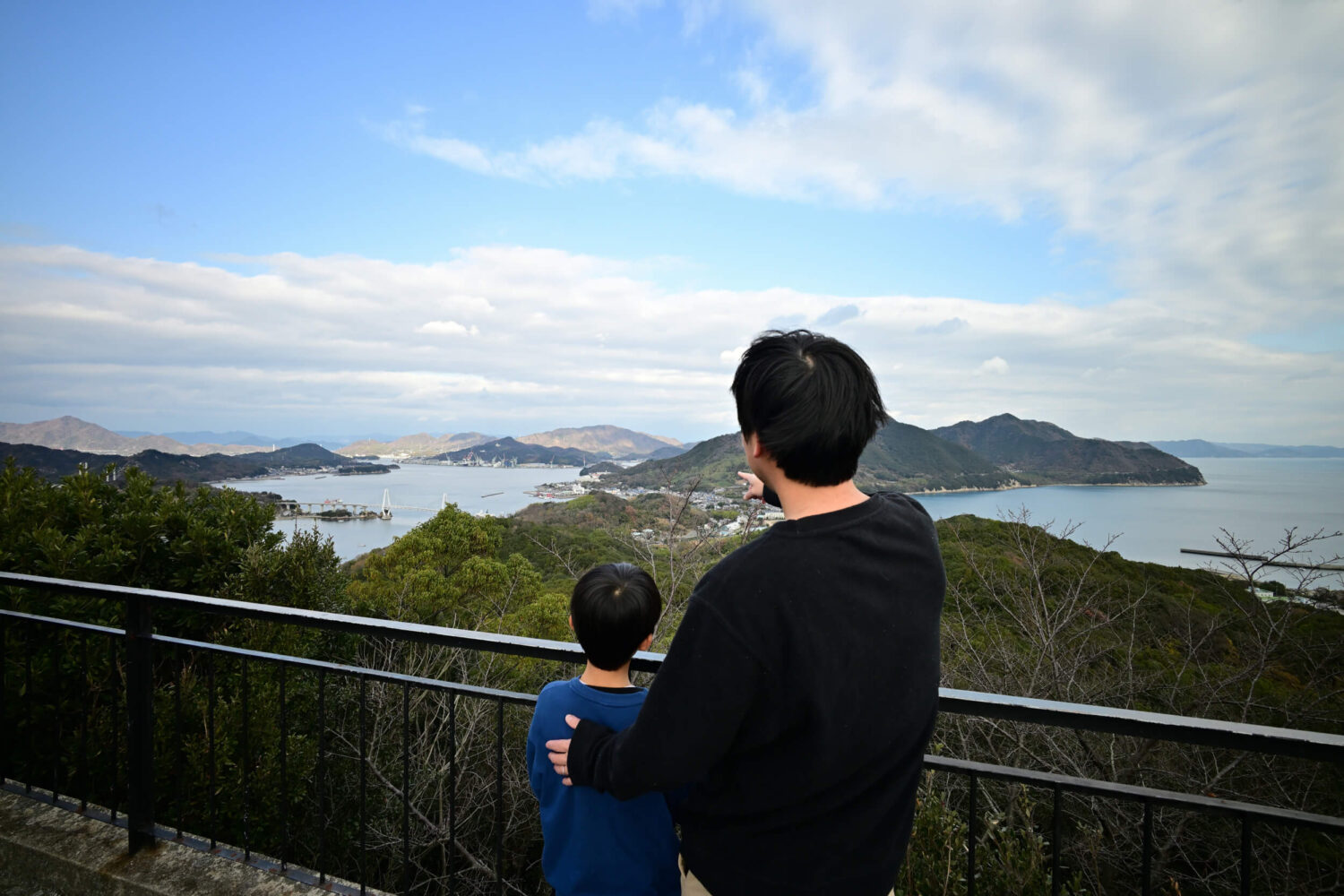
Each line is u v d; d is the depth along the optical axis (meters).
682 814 1.02
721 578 0.86
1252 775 4.05
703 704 0.82
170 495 5.43
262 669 4.86
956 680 5.22
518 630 7.73
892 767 0.87
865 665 0.83
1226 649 4.95
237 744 4.23
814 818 0.85
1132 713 1.11
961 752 4.32
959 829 2.53
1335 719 4.05
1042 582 5.63
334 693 5.78
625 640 1.23
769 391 0.90
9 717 3.61
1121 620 5.30
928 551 0.92
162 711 4.04
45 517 4.71
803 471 0.90
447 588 8.32
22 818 2.29
